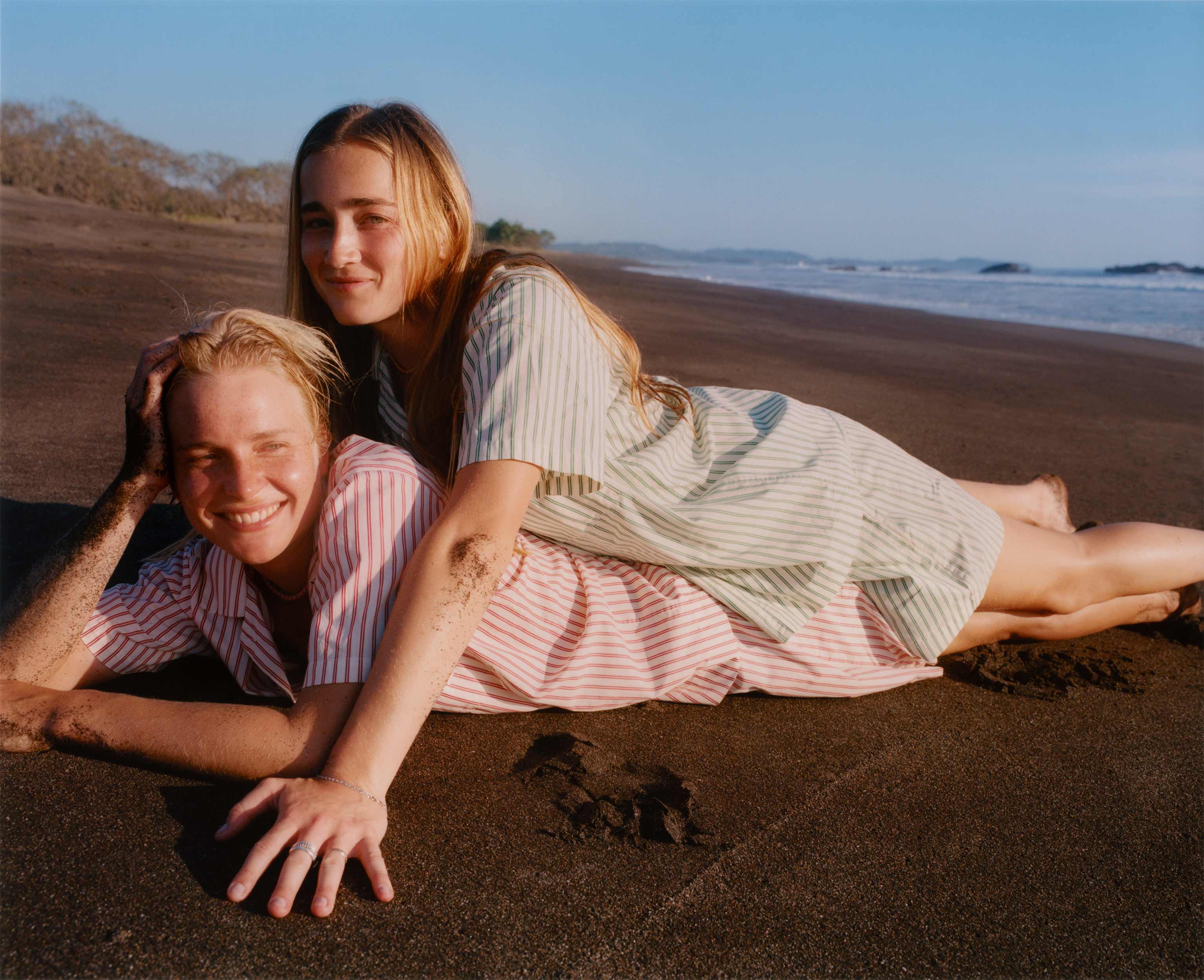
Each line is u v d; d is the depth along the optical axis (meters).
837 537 2.14
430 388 2.02
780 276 47.94
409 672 1.57
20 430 4.23
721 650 2.11
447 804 1.69
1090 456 5.74
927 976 1.36
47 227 20.59
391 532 1.76
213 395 1.64
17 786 1.63
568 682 2.00
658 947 1.37
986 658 2.59
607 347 2.09
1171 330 16.78
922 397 7.77
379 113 1.98
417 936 1.35
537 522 2.09
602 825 1.66
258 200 46.97
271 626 2.01
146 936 1.30
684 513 2.03
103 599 1.97
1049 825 1.79
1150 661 2.70
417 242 1.97
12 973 1.22
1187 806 1.90
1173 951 1.45
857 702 2.29
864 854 1.65
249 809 1.49
